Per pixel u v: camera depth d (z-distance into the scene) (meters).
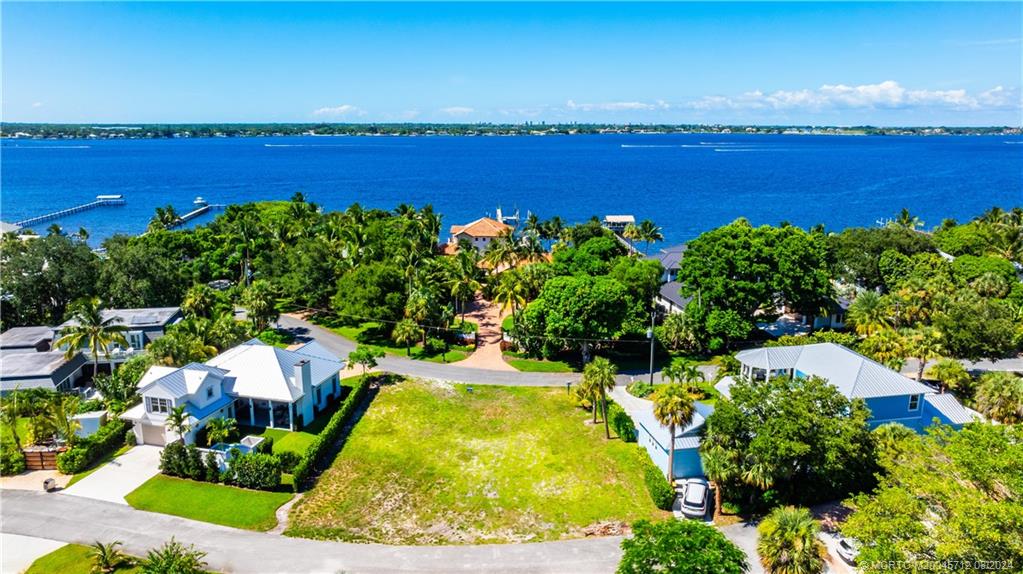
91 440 53.66
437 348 84.25
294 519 46.47
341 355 81.56
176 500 48.03
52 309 88.12
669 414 47.69
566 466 54.69
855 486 48.00
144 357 64.75
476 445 58.47
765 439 43.91
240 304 95.31
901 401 58.12
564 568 41.59
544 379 74.69
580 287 76.38
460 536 45.16
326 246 102.50
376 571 40.94
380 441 58.97
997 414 57.56
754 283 80.62
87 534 43.66
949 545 30.89
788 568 36.47
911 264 97.56
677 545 33.69
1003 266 92.50
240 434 59.19
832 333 77.06
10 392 56.09
